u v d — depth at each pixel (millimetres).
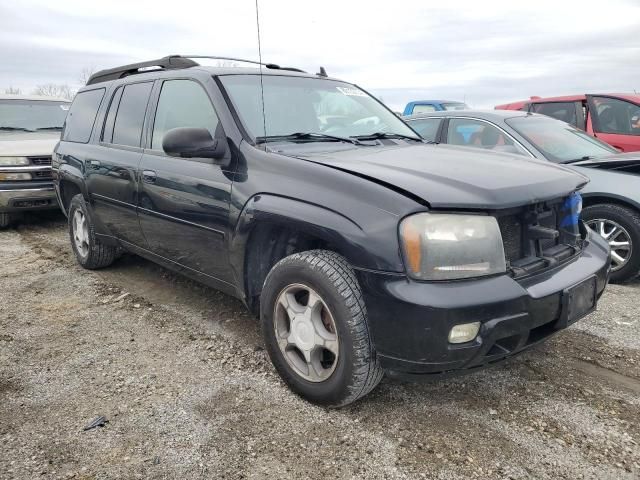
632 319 3949
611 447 2439
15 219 7793
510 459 2363
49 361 3316
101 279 4949
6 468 2307
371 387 2615
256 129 3264
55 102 9219
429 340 2277
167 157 3697
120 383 3039
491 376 3102
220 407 2781
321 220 2557
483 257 2375
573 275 2670
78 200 4996
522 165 3006
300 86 3830
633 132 7230
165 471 2295
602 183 4762
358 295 2486
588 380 3055
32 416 2709
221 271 3336
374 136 3689
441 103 15031
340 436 2529
